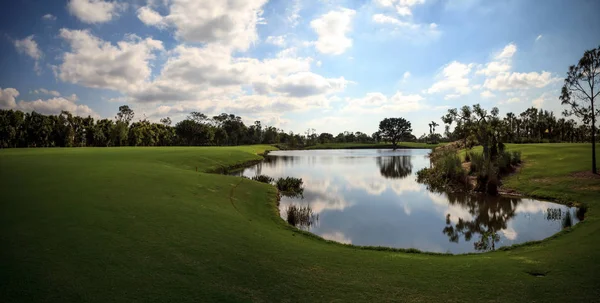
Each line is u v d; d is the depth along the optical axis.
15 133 75.00
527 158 39.97
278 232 15.96
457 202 26.41
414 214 22.55
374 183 37.12
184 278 8.95
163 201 17.77
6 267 8.69
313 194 30.03
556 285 8.95
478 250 15.28
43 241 10.58
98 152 45.75
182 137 131.88
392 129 171.62
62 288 7.88
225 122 162.25
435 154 69.12
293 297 8.28
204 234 13.11
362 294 8.57
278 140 175.12
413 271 10.46
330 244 14.87
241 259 10.80
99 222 12.92
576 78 29.58
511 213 22.31
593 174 27.64
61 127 83.38
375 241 16.69
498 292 8.66
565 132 96.94
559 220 20.17
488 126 44.19
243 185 28.14
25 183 18.83
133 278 8.69
